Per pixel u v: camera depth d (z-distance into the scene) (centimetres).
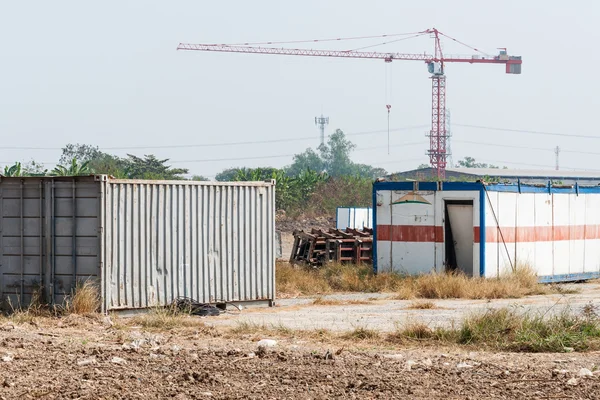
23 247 3203
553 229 5072
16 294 3203
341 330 2764
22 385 1733
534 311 3247
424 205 4791
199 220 3350
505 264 4728
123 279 3141
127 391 1684
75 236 3127
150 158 15188
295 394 1669
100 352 2156
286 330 2708
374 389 1725
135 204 3177
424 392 1698
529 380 1827
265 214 3559
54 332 2638
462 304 3634
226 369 1933
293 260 5378
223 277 3409
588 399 1648
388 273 4622
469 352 2312
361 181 13025
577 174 18525
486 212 4619
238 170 12194
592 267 5350
